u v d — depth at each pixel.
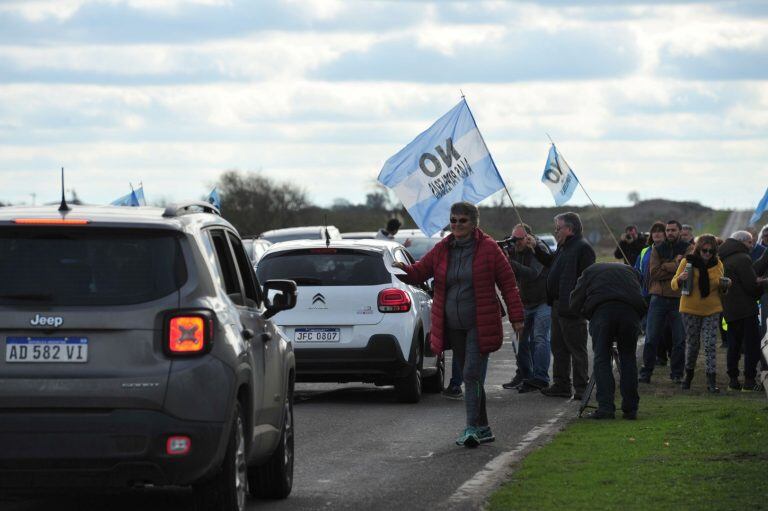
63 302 10.25
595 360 19.39
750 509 11.51
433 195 25.95
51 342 10.20
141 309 10.28
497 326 16.73
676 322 25.09
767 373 17.98
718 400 21.50
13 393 10.09
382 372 21.58
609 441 16.31
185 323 10.30
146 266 10.45
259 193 123.06
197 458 10.23
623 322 19.09
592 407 19.98
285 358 13.07
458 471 14.55
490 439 17.00
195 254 10.68
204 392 10.27
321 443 16.98
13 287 10.29
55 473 10.10
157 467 10.16
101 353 10.20
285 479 12.77
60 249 10.44
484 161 25.84
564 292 22.48
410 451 16.23
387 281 21.88
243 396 11.16
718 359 30.11
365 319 21.58
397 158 26.08
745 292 23.66
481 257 16.72
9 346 10.18
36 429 10.05
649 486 12.77
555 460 14.73
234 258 12.05
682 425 17.47
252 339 11.54
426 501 12.60
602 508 11.72
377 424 19.09
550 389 23.09
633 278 19.39
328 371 21.56
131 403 10.13
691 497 12.12
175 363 10.25
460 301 16.78
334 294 21.67
